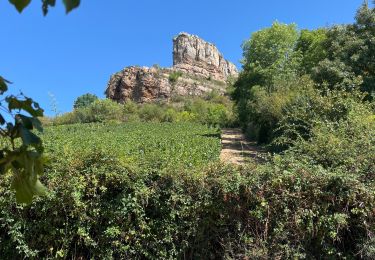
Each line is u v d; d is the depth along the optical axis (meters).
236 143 30.73
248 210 6.60
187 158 12.91
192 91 103.75
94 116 58.38
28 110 1.72
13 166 1.63
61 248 6.50
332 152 7.92
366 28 23.91
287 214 6.48
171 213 6.59
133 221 6.62
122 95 101.31
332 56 24.44
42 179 6.50
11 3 1.31
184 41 132.12
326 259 6.35
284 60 42.97
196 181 6.72
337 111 15.02
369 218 6.35
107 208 6.57
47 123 55.03
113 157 6.89
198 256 6.59
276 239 6.48
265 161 7.87
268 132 26.58
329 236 6.40
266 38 43.47
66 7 1.22
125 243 6.61
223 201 6.64
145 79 100.56
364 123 10.51
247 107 31.64
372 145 8.27
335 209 6.46
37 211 6.40
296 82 27.39
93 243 6.46
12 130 1.60
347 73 21.38
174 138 25.27
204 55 131.75
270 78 40.81
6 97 1.70
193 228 6.62
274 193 6.56
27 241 6.42
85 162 6.78
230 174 6.80
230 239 6.57
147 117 62.84
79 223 6.50
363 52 22.20
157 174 6.77
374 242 6.15
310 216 6.41
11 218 6.33
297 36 45.75
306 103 16.42
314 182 6.55
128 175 6.73
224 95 101.94
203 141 23.44
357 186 6.42
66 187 6.47
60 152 7.62
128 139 23.69
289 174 6.59
